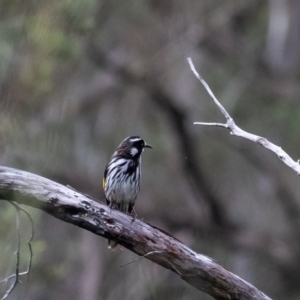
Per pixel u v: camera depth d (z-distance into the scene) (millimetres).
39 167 8672
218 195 17875
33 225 6805
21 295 10664
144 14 16422
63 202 6676
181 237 17891
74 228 17062
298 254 18109
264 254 18031
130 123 17438
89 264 16656
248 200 18531
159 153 17141
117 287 16266
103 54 15859
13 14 7297
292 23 18359
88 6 7934
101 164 16938
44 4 7301
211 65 17297
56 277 11070
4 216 7453
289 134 17062
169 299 15633
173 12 16672
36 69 7082
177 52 16578
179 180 17859
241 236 18000
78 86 16328
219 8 17078
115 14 16078
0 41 7086
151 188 17844
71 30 7734
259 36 17891
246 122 17172
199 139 17672
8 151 7391
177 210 17859
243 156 18156
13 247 7449
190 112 16703
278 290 18312
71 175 16312
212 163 17953
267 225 18578
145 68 16234
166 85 16906
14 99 7039
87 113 17172
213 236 17953
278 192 18078
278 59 17688
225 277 7137
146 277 15547
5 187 6531
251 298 7199
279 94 17188
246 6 17375
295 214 18312
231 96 16984
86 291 16219
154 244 6969
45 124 9078
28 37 7152
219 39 17516
